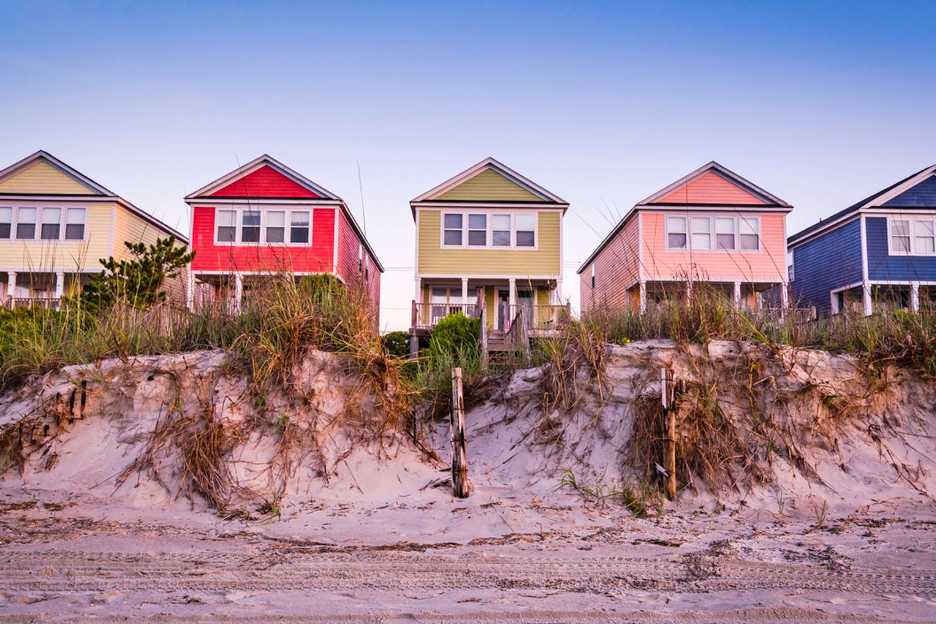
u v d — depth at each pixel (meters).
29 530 5.53
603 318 8.91
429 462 7.68
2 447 7.15
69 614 3.63
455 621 3.59
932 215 24.14
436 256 23.38
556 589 4.19
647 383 7.51
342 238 23.42
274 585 4.22
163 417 7.27
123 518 5.98
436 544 5.30
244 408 7.13
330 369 7.53
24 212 23.53
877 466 7.20
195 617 3.60
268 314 7.85
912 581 4.36
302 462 6.98
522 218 23.69
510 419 8.65
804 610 3.77
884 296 9.45
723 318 8.26
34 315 8.88
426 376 9.93
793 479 6.93
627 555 5.01
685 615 3.70
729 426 7.19
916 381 7.89
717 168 23.83
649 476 6.86
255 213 22.77
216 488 6.49
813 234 27.56
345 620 3.58
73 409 7.50
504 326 15.02
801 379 7.57
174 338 8.40
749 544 5.36
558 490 6.96
